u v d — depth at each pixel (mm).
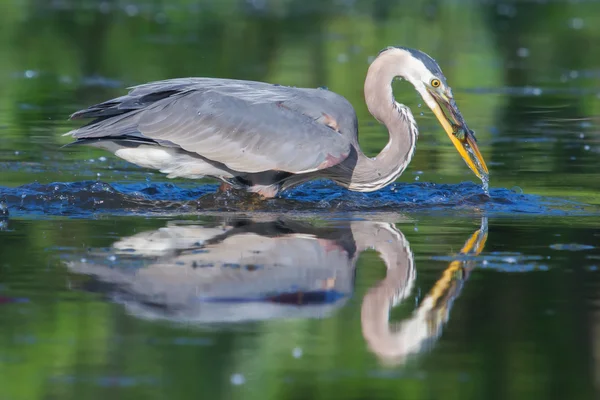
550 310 8688
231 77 22375
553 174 14992
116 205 12789
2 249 10281
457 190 13969
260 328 8242
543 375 7395
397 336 8102
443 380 7309
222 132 12656
